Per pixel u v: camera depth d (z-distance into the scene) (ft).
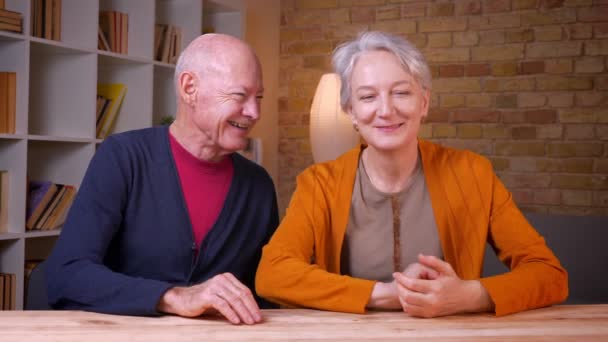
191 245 5.34
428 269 4.07
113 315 3.76
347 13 14.87
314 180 5.27
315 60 15.21
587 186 12.92
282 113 15.56
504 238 4.93
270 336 3.28
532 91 13.32
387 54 4.75
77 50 9.97
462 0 13.83
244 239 5.61
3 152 9.27
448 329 3.49
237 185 5.62
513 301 3.93
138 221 5.26
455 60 13.92
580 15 12.91
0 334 3.20
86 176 5.17
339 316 3.84
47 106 10.55
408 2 14.28
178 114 5.51
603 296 10.81
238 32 13.78
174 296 3.82
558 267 4.50
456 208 5.04
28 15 9.09
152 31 11.40
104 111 11.14
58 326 3.39
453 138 13.97
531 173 13.35
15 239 9.20
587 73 12.88
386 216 5.18
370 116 4.78
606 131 12.76
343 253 5.28
